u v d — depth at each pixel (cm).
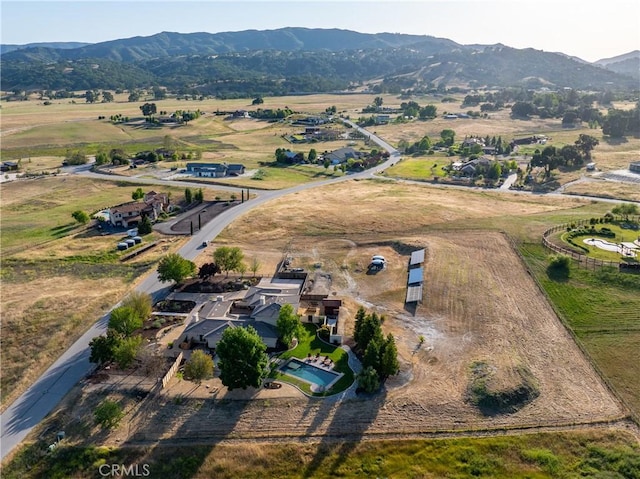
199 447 4766
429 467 4531
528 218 11231
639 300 7375
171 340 6562
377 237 10325
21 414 5188
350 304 7588
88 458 4622
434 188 14838
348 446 4781
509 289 7844
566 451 4688
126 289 7975
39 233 10694
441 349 6341
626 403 5325
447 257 9062
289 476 4475
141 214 11331
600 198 13638
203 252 9600
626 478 4331
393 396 5488
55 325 6812
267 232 10669
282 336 6412
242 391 5588
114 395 5469
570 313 7131
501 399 5347
